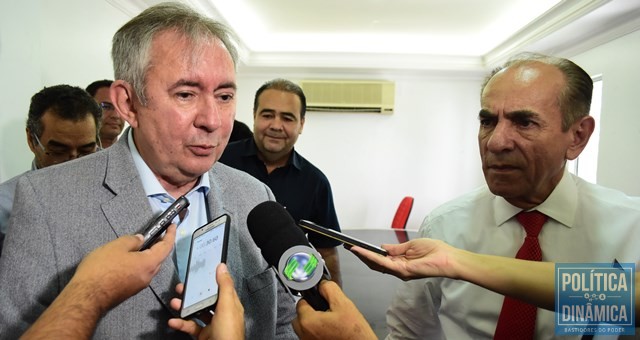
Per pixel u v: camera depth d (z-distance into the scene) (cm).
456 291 93
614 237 80
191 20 64
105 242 62
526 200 85
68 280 59
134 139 72
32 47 145
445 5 324
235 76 70
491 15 344
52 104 115
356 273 238
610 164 290
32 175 65
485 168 83
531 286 69
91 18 216
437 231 101
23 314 56
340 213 462
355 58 423
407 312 106
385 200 462
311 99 444
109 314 60
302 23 374
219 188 80
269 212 64
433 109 454
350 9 338
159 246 56
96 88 173
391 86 443
